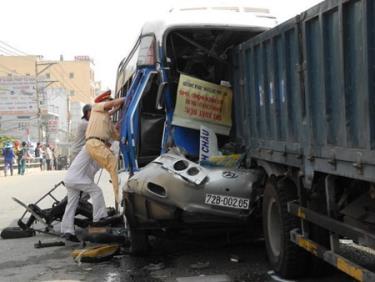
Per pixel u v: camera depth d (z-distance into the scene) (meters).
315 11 4.75
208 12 7.83
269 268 6.60
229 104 7.65
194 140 7.49
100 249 7.48
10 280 6.62
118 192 8.79
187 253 7.71
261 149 6.51
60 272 6.90
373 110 3.92
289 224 5.94
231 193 6.65
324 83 4.65
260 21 7.77
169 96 7.52
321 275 6.13
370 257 5.33
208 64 7.98
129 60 10.27
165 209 6.73
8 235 9.51
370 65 3.90
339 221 4.86
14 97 58.22
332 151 4.59
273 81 5.95
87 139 8.73
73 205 8.83
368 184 4.64
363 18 3.93
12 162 30.92
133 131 7.55
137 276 6.55
